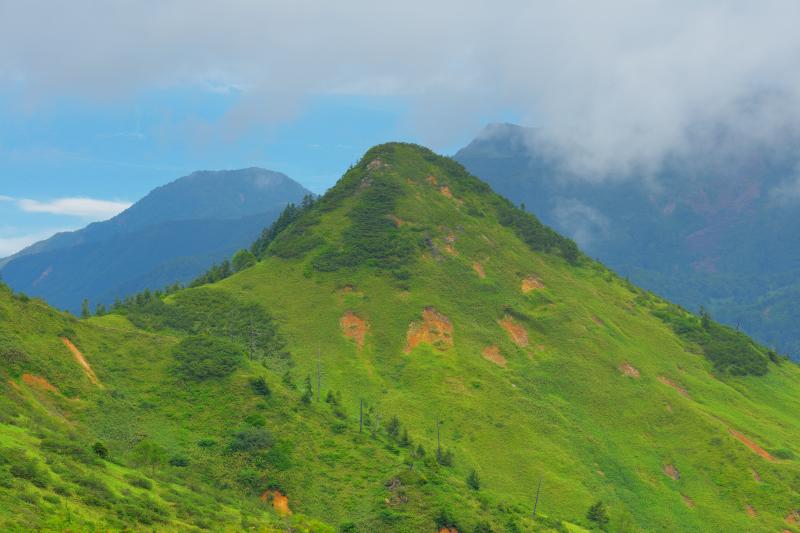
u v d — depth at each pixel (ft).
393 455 434.30
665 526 490.08
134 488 308.40
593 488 501.56
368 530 359.66
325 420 453.58
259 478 380.99
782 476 536.83
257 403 440.04
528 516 417.28
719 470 545.03
